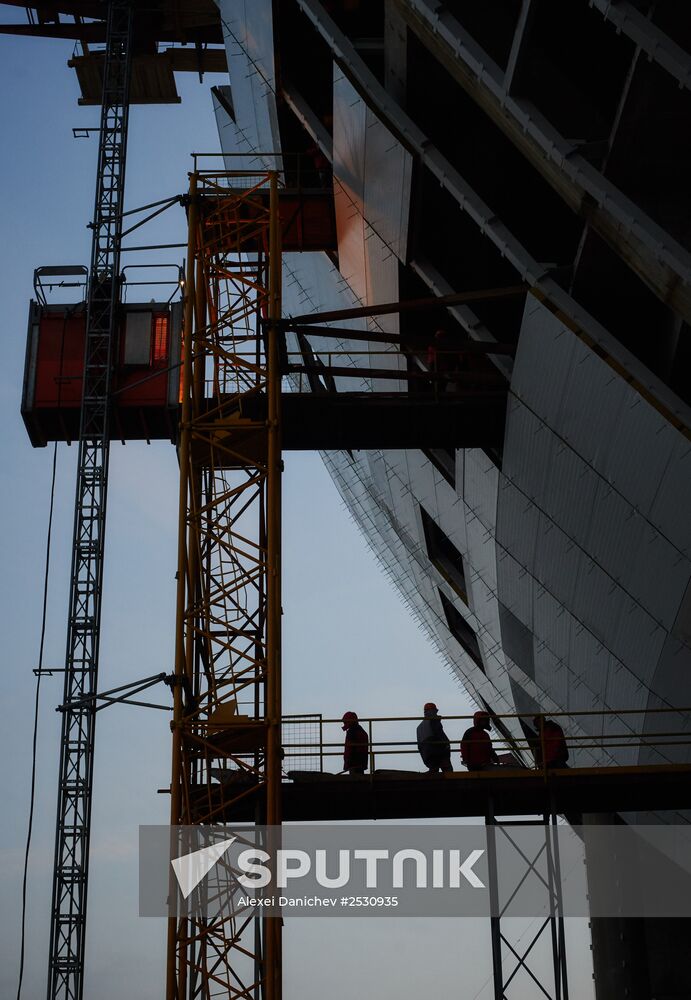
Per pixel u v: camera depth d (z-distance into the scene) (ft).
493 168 78.18
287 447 87.76
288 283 116.88
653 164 63.77
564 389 75.97
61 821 129.49
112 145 144.87
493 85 67.97
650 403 70.03
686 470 69.21
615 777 75.66
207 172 95.25
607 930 103.86
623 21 56.85
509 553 93.45
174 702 80.02
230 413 90.07
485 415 84.38
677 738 82.02
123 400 98.73
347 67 80.84
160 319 101.24
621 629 82.53
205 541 87.66
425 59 75.05
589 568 82.84
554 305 73.72
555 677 99.04
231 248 95.81
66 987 124.16
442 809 77.46
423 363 94.12
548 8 65.92
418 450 100.32
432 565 119.75
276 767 77.66
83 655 134.51
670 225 63.57
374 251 91.50
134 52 148.66
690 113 60.85
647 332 73.61
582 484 78.89
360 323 101.71
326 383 118.93
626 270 70.49
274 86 94.94
